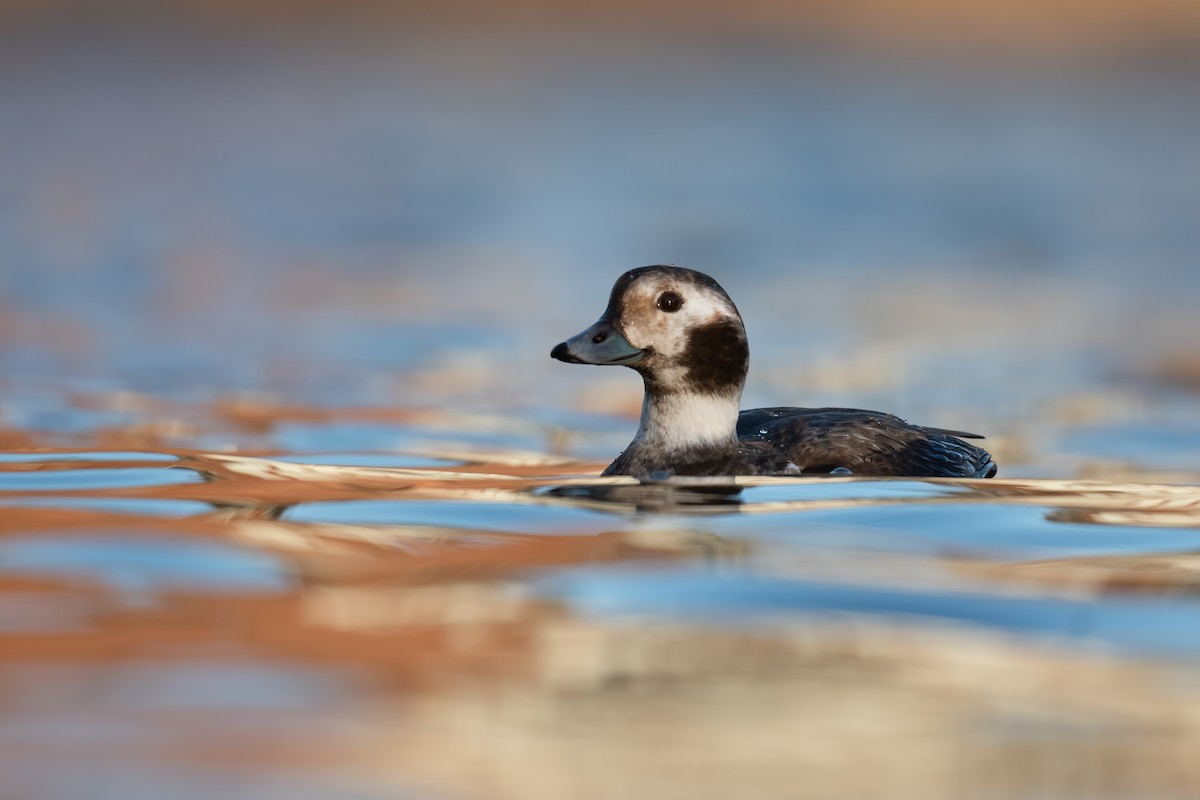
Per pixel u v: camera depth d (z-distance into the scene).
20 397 13.57
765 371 16.16
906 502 9.00
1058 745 5.00
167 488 9.15
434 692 5.36
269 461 10.73
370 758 4.79
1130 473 11.23
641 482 9.99
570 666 5.67
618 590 6.68
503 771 4.73
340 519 8.20
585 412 14.23
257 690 5.32
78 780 4.55
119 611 6.21
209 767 4.68
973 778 4.76
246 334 17.31
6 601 6.32
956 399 14.78
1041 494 9.40
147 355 15.95
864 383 15.51
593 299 19.97
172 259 21.92
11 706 5.12
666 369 10.60
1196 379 15.56
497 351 17.05
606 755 4.88
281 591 6.57
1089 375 15.87
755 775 4.77
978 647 5.95
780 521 8.33
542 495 9.27
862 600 6.57
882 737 5.04
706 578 6.91
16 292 19.30
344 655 5.72
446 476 10.27
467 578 6.86
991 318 19.03
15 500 8.61
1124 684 5.55
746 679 5.57
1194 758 4.89
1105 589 6.79
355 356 16.41
